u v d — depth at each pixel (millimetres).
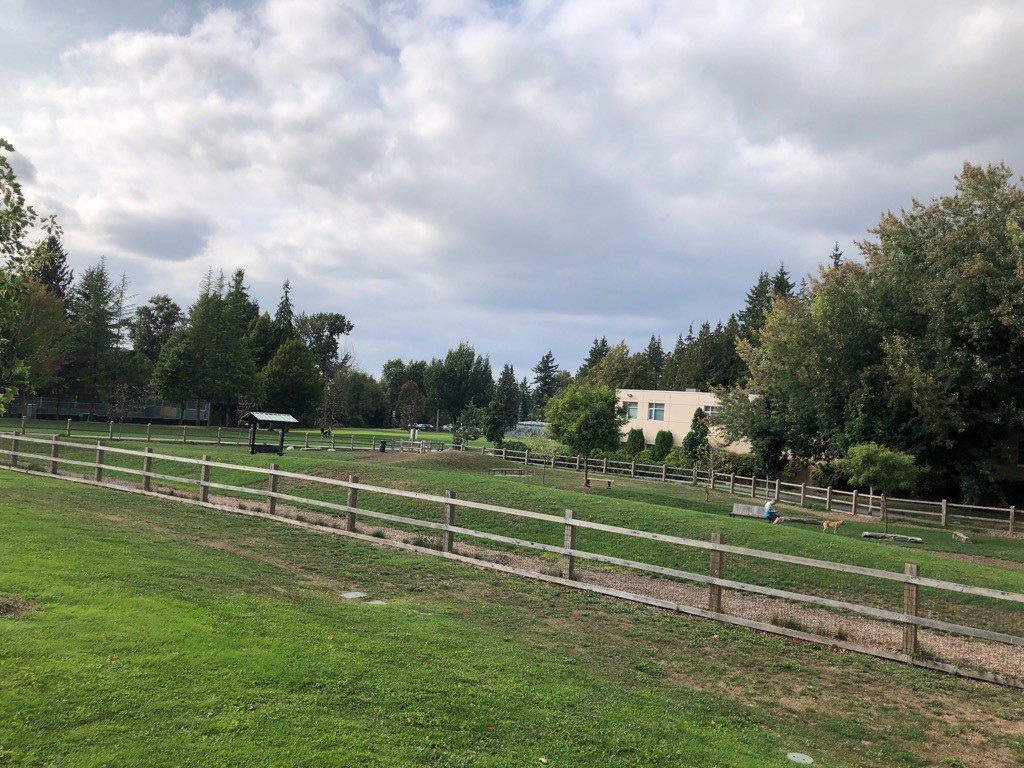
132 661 5207
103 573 7664
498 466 40344
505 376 149000
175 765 3842
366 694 5289
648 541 14008
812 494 33875
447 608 8930
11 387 6840
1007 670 8031
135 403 65938
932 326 31500
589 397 33156
